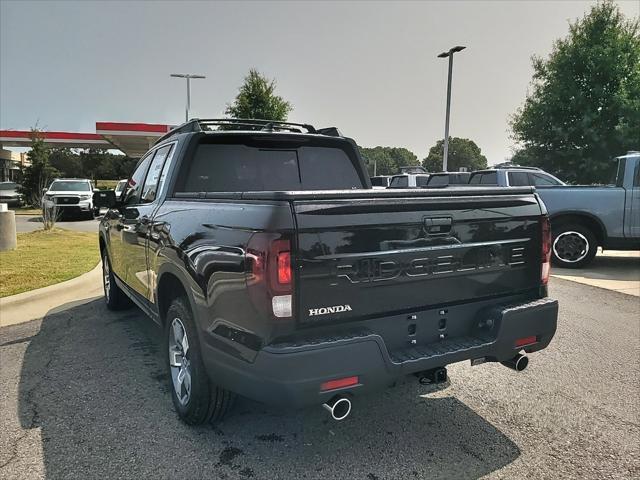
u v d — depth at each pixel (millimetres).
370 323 2744
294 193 2475
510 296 3293
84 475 2736
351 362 2533
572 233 9188
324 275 2539
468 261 3043
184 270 3107
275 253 2418
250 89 22328
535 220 3346
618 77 20312
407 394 3814
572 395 3801
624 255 11172
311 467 2838
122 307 6117
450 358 2846
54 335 5184
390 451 3010
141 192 4805
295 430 3254
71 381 4000
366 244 2656
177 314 3287
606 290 7434
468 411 3539
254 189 4305
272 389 2461
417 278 2842
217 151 4168
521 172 10766
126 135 30266
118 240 5160
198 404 3086
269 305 2430
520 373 4234
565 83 20922
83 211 21109
